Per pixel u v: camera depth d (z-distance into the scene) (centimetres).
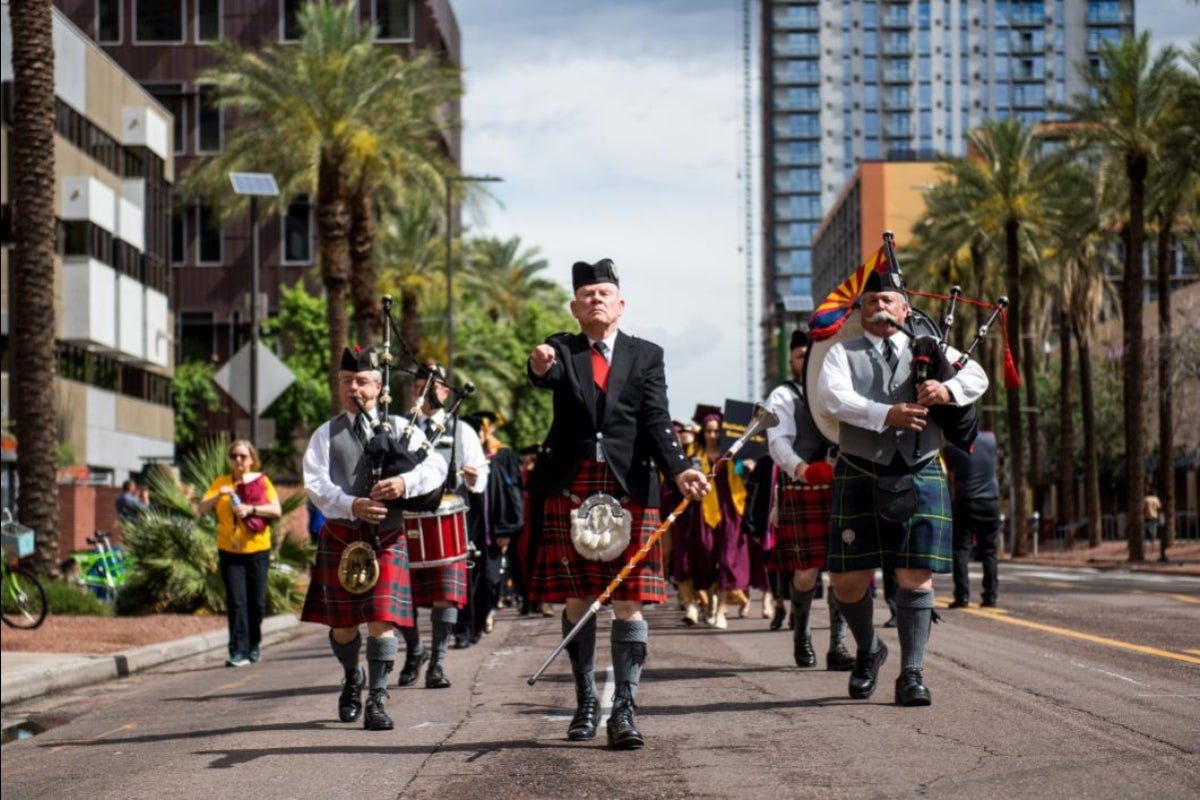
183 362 8275
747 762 805
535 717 1038
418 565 1296
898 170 14838
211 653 2014
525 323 9419
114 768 941
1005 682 1112
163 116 6425
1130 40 4916
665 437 864
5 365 4784
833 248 17312
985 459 1969
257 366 2889
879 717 946
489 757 860
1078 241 6003
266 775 852
